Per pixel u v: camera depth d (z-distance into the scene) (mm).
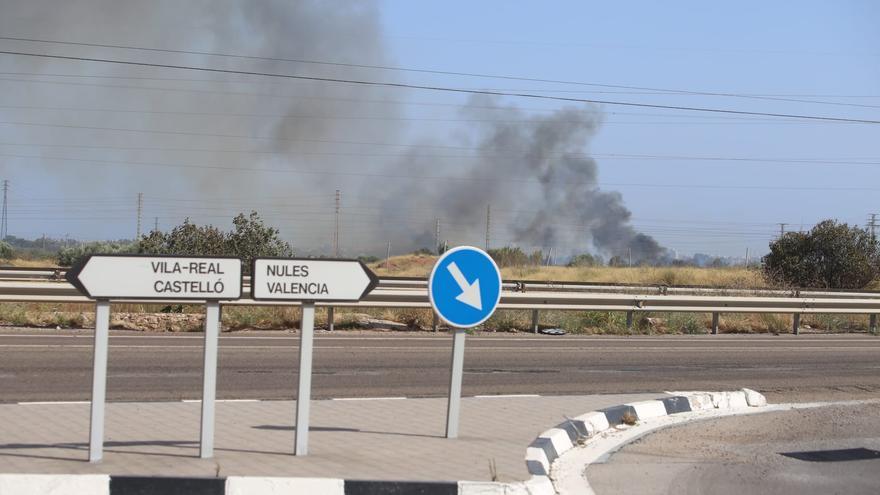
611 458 8562
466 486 6703
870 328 24969
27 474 6441
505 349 17344
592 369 14883
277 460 7363
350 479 6637
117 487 6430
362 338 18344
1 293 18297
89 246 48500
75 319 18984
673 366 15703
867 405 12266
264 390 11664
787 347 19844
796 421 10938
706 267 61375
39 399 10555
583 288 31906
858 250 45062
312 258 7461
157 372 12859
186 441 8062
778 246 46312
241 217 31672
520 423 9414
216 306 7312
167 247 30688
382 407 10234
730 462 8641
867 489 7859
